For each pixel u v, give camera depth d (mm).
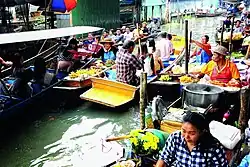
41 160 6598
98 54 12992
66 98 9781
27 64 11531
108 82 8961
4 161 6598
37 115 8844
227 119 5910
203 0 43094
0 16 14602
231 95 6188
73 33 10992
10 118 8227
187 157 3195
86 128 8055
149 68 9609
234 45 14742
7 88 8750
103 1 20562
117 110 8977
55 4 14039
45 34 10312
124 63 8844
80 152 6824
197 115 3100
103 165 5305
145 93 6004
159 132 4988
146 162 4762
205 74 7266
